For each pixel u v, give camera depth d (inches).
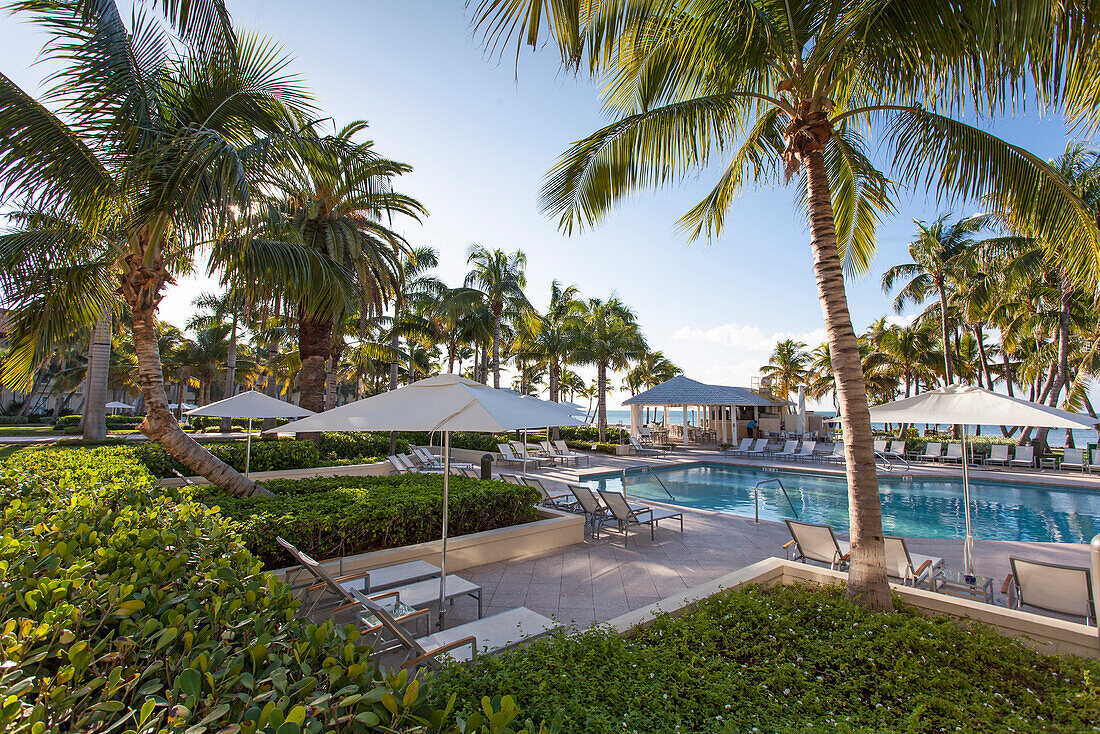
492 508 303.3
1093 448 706.2
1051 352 870.4
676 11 183.0
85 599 82.3
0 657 64.3
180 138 217.9
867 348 1462.8
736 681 109.0
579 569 270.8
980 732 96.7
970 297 831.1
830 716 100.5
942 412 237.9
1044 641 144.6
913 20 161.0
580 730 85.4
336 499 269.0
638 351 1100.5
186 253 288.0
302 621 88.7
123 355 1460.4
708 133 198.4
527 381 1563.7
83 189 222.1
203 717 58.3
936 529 446.0
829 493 626.8
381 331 995.9
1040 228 185.8
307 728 54.7
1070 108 143.9
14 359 269.0
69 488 200.4
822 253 175.3
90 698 63.4
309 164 279.0
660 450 1029.8
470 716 64.2
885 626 140.6
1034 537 418.6
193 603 85.4
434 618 206.4
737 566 276.2
